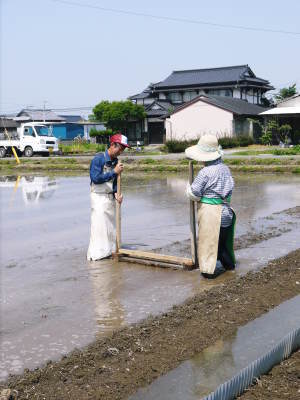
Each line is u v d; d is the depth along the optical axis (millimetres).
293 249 6781
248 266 6035
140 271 6059
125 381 3229
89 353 3664
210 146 5660
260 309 4445
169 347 3715
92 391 3117
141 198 12844
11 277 5957
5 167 25922
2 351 3867
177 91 52438
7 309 4824
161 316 4402
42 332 4227
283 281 5246
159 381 3225
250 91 51312
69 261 6664
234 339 3832
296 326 4055
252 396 3115
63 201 12992
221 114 39812
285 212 9820
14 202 12906
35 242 7984
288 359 3664
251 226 8500
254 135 41344
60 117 65625
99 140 49500
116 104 48344
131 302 4922
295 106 38844
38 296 5195
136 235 8156
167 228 8727
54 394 3109
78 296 5160
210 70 52562
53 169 25016
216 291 4984
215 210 5570
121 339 3906
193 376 3279
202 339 3832
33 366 3602
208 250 5605
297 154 26109
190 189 5652
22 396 3109
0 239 8266
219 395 2990
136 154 32875
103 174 6465
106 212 6660
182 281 5586
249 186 14883
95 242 6691
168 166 21984
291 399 3051
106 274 5965
